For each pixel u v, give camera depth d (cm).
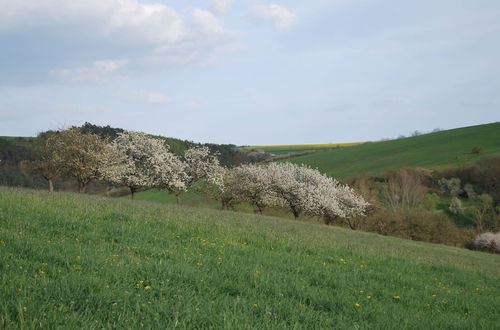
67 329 480
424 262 1702
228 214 2917
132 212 1716
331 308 768
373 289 1012
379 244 2312
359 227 5972
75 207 1622
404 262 1590
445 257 2275
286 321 637
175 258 968
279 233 1831
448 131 11200
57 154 3838
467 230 5656
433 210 6769
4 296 548
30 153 5622
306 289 862
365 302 866
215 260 1012
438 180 7606
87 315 536
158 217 1675
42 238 978
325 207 5306
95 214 1494
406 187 7000
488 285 1444
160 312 589
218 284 792
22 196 1703
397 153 9781
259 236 1619
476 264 2194
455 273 1552
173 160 4797
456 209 6644
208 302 655
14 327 467
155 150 4606
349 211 5588
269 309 670
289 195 5450
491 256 3769
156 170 4462
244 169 5447
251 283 845
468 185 7238
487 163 7512
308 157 10850
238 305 673
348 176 8444
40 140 3931
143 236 1214
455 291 1215
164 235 1300
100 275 721
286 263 1142
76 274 688
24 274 649
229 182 5275
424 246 3184
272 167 5625
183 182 4769
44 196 1895
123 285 680
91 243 1007
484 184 7225
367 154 10194
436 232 5372
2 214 1209
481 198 6738
